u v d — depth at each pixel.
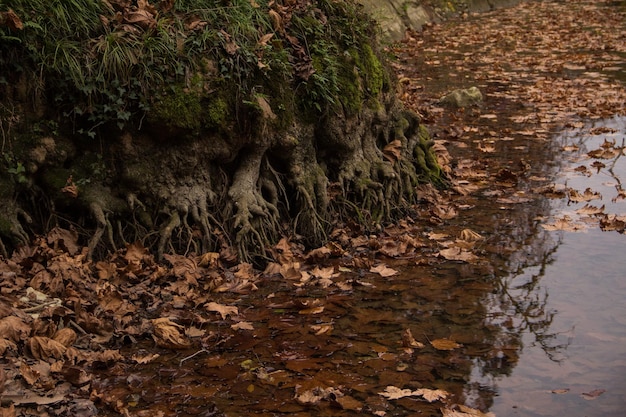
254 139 5.80
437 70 13.41
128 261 5.24
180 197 5.62
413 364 4.30
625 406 3.91
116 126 5.39
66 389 3.87
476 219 6.64
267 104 5.88
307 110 6.19
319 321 4.79
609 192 7.25
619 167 8.00
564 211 6.79
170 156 5.58
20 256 5.01
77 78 5.21
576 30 18.41
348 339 4.57
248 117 5.76
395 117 7.24
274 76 5.97
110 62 5.28
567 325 4.76
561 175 7.78
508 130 9.45
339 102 6.36
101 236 5.36
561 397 3.99
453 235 6.29
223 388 4.02
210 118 5.58
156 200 5.58
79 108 5.25
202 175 5.74
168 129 5.46
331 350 4.43
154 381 4.07
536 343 4.54
